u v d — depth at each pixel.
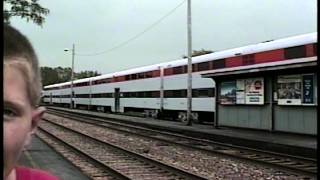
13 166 1.10
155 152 18.12
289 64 19.70
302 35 22.34
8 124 1.08
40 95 1.22
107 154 17.08
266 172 12.99
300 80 20.41
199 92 32.50
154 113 41.41
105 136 25.61
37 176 1.49
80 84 70.25
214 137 22.66
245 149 18.12
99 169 13.41
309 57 21.42
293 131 20.88
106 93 56.12
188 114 30.11
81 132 26.52
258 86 23.28
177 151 18.34
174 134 25.58
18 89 1.10
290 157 15.26
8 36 1.10
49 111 62.78
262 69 21.39
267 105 22.77
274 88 22.20
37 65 1.18
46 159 15.08
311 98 19.73
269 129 22.53
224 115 26.44
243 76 24.44
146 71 43.00
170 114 38.56
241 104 24.64
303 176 12.16
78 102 71.12
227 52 28.81
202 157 16.39
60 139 21.48
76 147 18.41
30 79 1.14
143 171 13.11
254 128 23.70
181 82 36.00
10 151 1.08
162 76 39.41
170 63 38.25
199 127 28.22
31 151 16.89
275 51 23.83
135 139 23.66
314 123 19.58
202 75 26.62
